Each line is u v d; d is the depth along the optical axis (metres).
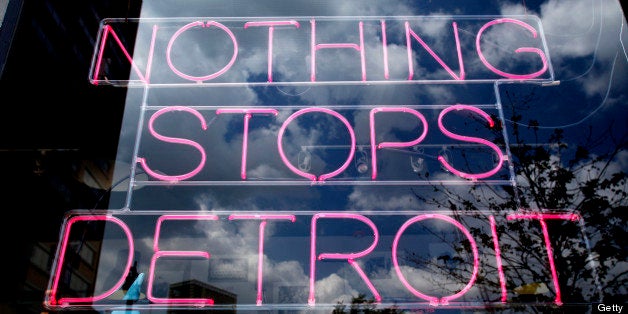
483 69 4.33
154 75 4.32
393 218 3.88
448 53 4.39
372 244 3.74
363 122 4.25
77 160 4.06
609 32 4.31
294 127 4.24
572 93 4.28
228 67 4.28
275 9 4.60
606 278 3.58
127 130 4.22
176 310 3.54
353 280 3.62
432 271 3.64
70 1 4.27
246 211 3.91
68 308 3.48
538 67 4.33
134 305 3.51
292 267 3.72
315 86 4.39
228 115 4.29
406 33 4.43
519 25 4.45
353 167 4.08
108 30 4.35
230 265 3.75
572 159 4.06
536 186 3.97
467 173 4.00
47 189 3.90
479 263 3.66
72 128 4.11
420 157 4.12
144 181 3.98
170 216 3.85
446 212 3.90
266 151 4.16
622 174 3.97
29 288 3.53
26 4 4.02
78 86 4.16
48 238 3.74
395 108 4.16
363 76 4.30
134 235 3.85
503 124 4.18
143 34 4.42
